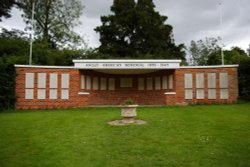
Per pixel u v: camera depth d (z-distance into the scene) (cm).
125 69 2784
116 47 5269
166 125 1546
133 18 5338
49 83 2673
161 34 5338
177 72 2777
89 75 2923
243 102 2706
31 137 1347
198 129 1449
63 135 1370
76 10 4772
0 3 4162
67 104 2675
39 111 2370
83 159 1052
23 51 4094
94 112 2131
